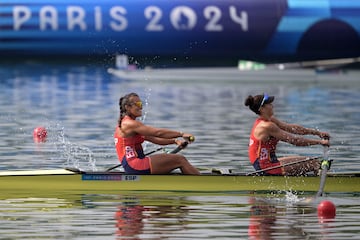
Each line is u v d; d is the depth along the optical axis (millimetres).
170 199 51438
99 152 74562
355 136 86625
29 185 53938
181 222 44719
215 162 68562
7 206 49000
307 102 128875
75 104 123062
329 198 52188
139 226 43719
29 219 45375
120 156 55031
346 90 156250
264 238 41219
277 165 55656
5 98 132000
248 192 53812
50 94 140125
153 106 121812
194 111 114625
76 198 51500
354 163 68062
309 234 42094
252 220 45375
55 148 76875
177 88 157750
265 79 177875
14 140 82312
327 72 187000
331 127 95062
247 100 55750
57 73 188250
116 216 46250
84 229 42969
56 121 100312
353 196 52906
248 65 180125
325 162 53875
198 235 41781
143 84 166125
